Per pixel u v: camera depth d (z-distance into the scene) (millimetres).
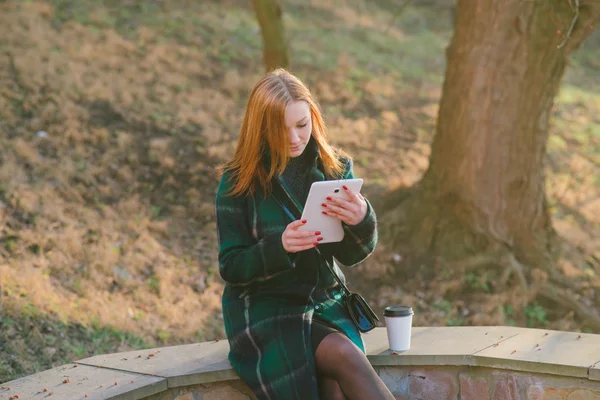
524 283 6742
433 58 14555
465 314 6520
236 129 9078
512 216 7000
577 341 3156
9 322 4555
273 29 8883
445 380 3109
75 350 4594
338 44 13664
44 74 9047
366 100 11188
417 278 6867
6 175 6664
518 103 6738
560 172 10094
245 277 2664
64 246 5887
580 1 6262
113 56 10359
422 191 7328
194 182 7754
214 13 13766
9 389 2881
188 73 10617
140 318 5426
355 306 2969
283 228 2791
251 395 3078
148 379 2914
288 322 2729
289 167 2879
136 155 7926
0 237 5758
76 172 7246
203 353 3252
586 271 7590
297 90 2725
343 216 2680
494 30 6605
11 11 11023
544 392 2932
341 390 2693
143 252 6348
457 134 6949
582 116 12414
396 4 17766
